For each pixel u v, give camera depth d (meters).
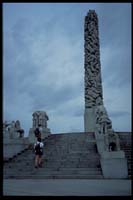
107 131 18.88
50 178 17.25
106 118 21.56
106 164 17.22
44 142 25.30
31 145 25.36
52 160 20.14
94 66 38.62
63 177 17.25
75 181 15.27
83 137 25.30
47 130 28.05
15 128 24.53
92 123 36.50
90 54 39.03
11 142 22.62
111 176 17.00
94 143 23.22
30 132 26.55
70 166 18.83
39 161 19.11
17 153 22.92
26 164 20.22
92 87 37.91
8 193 10.60
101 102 37.19
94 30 39.81
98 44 39.72
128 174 17.67
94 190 11.46
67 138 25.58
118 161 17.16
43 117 28.44
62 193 10.59
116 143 17.98
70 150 22.11
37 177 17.50
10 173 18.59
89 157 20.05
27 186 13.02
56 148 22.97
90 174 17.48
